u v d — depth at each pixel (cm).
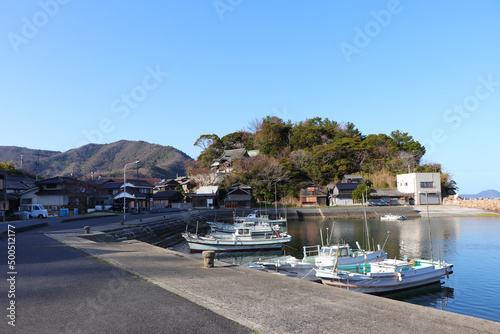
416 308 622
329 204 7900
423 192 8019
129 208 5744
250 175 7819
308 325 518
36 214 4069
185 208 7325
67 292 683
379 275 1756
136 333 464
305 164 8538
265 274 943
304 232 4634
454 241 3644
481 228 4862
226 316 551
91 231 2330
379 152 9244
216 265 1077
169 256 1273
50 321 507
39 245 1523
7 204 4194
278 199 7562
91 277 833
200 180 8462
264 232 3347
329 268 1922
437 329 512
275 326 508
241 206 7106
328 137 9781
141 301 629
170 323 509
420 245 3409
